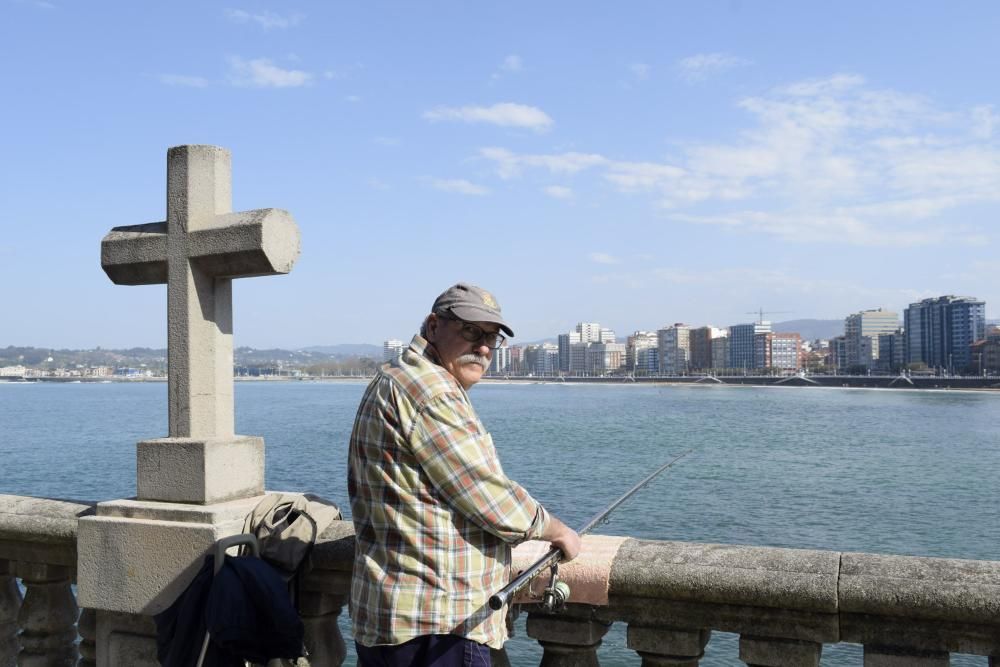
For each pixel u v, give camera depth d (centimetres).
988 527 3319
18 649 423
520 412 12950
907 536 3133
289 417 10969
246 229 340
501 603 232
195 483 347
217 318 367
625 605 306
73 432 8319
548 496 4066
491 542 260
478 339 279
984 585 267
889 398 19088
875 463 5775
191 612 311
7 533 397
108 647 365
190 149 355
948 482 4712
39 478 4694
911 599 271
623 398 19662
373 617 254
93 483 4481
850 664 1341
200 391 360
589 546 317
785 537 3083
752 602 288
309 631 351
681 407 14812
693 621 299
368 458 259
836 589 278
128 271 375
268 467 5131
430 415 251
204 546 333
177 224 357
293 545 328
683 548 311
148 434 7956
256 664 335
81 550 357
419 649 252
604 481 4675
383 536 256
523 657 1340
